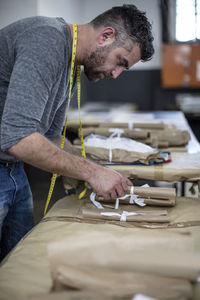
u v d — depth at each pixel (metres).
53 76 0.96
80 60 1.11
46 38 0.94
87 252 0.64
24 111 0.89
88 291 0.60
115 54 1.04
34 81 0.90
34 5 3.32
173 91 4.90
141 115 2.99
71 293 0.60
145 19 1.04
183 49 4.44
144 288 0.60
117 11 1.03
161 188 1.16
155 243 0.66
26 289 0.73
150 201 1.13
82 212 1.09
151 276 0.62
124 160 1.40
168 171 1.32
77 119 2.50
